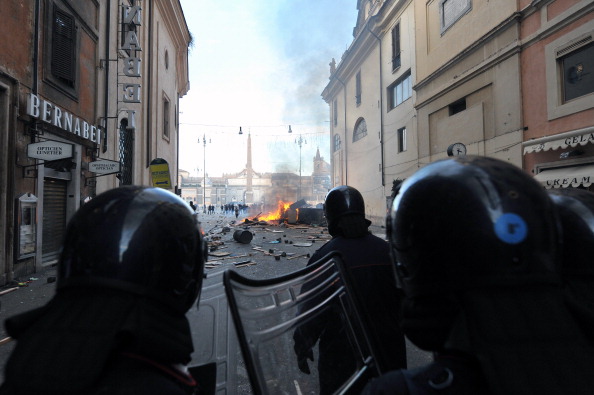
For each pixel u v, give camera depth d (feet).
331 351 3.82
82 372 1.60
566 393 1.41
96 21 31.48
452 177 1.97
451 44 44.68
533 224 1.77
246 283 2.73
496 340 1.57
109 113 34.22
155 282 2.05
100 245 2.02
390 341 5.02
